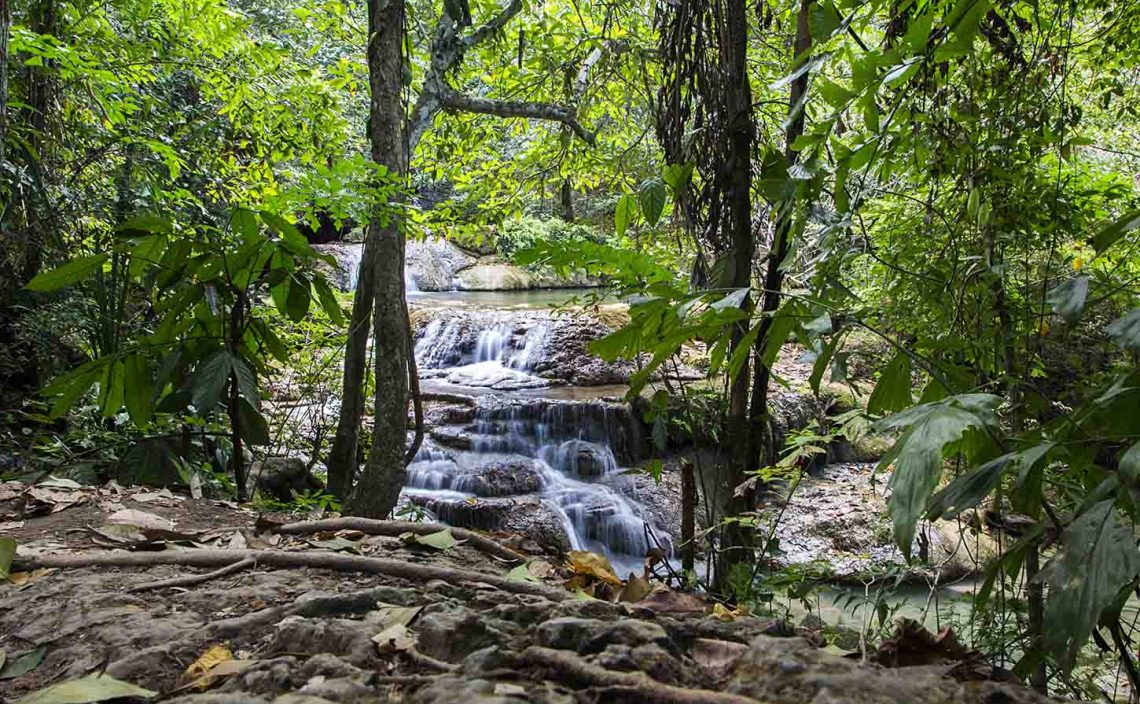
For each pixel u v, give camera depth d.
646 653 1.11
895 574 2.65
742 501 2.65
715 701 0.96
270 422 6.45
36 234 5.63
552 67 5.99
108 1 6.36
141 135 6.46
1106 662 2.61
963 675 1.15
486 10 6.37
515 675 1.10
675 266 3.63
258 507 3.03
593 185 6.88
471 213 7.35
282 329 6.41
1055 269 3.27
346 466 4.73
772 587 2.53
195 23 6.63
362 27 6.89
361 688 1.08
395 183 4.10
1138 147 5.45
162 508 2.71
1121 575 0.98
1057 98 2.82
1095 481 1.39
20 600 1.65
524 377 10.11
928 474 1.07
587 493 7.11
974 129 2.58
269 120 6.98
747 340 1.76
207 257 2.71
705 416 2.96
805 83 2.66
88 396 5.00
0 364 5.29
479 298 15.95
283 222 2.59
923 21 1.85
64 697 1.13
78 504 2.67
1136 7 3.14
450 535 2.28
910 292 2.97
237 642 1.38
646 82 4.66
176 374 2.71
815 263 2.54
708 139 2.70
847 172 2.18
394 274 4.14
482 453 7.76
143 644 1.38
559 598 1.66
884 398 1.79
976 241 2.75
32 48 4.98
